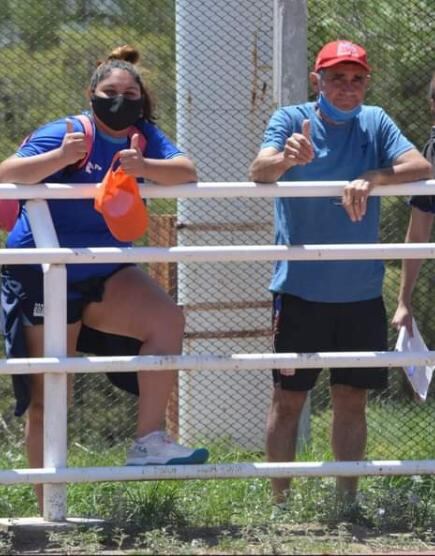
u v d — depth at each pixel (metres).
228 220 23.48
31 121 25.91
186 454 14.84
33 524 14.82
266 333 23.78
